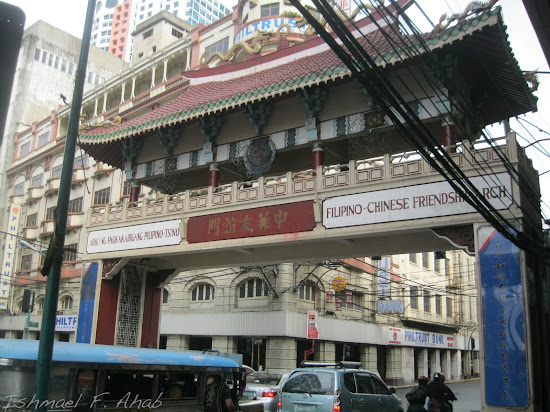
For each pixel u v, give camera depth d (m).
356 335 34.69
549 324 13.00
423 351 44.41
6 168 53.00
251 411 12.95
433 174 13.41
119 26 137.00
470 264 53.66
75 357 8.36
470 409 23.02
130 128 20.23
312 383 12.95
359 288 36.50
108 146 22.05
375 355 37.00
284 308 28.75
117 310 20.03
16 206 47.59
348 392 12.71
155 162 20.78
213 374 10.55
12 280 45.44
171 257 21.05
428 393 12.88
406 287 41.50
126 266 20.61
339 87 16.62
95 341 19.20
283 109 17.67
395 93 6.93
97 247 20.22
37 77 56.41
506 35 13.40
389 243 15.85
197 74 23.17
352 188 14.65
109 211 20.34
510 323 11.69
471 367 54.22
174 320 32.84
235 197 16.94
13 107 54.88
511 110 17.27
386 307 37.38
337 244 16.92
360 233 14.21
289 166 20.14
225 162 19.05
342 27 5.88
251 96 17.03
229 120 18.97
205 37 38.84
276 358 28.39
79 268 38.38
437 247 15.00
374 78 6.55
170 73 41.81
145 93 38.41
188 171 20.88
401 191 13.83
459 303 51.09
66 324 37.62
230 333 30.27
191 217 17.83
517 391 11.31
